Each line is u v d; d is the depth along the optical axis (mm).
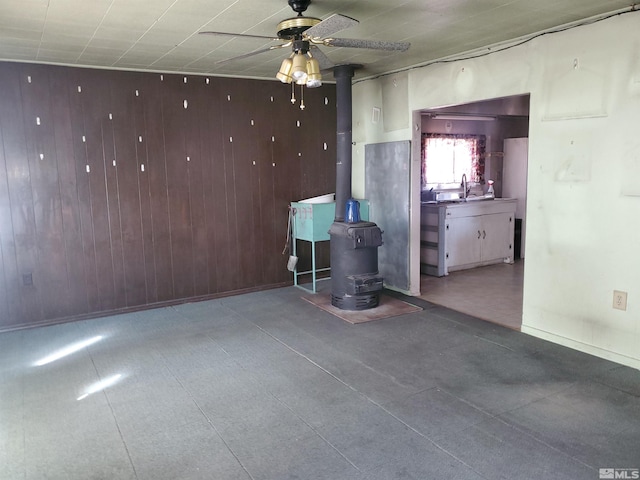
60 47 3809
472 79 4191
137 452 2418
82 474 2252
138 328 4301
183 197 5016
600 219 3328
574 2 2965
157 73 4773
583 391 2938
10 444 2506
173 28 3379
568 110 3451
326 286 5656
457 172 6949
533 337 3854
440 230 5977
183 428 2633
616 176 3209
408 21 3344
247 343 3869
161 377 3275
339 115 4711
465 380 3123
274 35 3580
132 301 4859
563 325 3652
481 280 5801
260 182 5445
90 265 4629
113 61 4340
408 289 5184
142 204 4816
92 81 4488
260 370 3354
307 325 4270
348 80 4695
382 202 5426
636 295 3176
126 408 2861
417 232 5141
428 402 2848
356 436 2512
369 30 3549
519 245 7066
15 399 2992
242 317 4551
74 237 4535
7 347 3887
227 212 5277
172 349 3777
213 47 3908
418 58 4484
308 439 2494
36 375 3340
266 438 2516
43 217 4391
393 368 3332
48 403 2936
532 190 3762
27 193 4309
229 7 2963
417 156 5035
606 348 3385
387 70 5070
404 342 3809
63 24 3236
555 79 3516
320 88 5723
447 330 4062
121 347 3844
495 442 2426
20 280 4348
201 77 4996
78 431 2621
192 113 4980
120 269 4770
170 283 5031
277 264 5645
